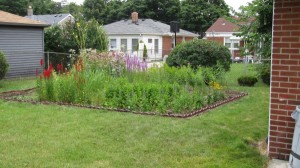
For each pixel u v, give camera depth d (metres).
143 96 7.58
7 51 14.61
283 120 4.45
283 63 4.37
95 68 10.27
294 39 4.26
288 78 4.36
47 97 8.63
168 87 7.88
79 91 8.39
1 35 14.30
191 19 47.72
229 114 7.30
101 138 5.45
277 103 4.47
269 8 10.45
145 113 7.16
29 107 7.86
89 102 8.26
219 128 6.07
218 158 4.59
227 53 12.57
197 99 7.83
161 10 48.53
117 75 10.19
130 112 7.31
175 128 6.02
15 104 8.24
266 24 11.17
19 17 16.08
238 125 6.36
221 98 9.08
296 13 4.21
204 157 4.63
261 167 4.28
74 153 4.75
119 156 4.67
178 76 9.70
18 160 4.49
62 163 4.40
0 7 41.44
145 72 10.29
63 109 7.60
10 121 6.49
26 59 15.49
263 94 10.37
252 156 4.68
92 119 6.65
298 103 4.32
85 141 5.29
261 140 5.45
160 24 36.62
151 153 4.79
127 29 32.97
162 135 5.63
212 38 36.78
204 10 48.00
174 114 7.10
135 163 4.43
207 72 10.44
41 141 5.27
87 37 18.20
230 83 13.40
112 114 7.09
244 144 5.17
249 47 13.99
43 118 6.74
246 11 13.61
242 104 8.55
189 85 9.29
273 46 4.41
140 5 48.09
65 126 6.13
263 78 13.19
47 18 34.53
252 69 14.86
